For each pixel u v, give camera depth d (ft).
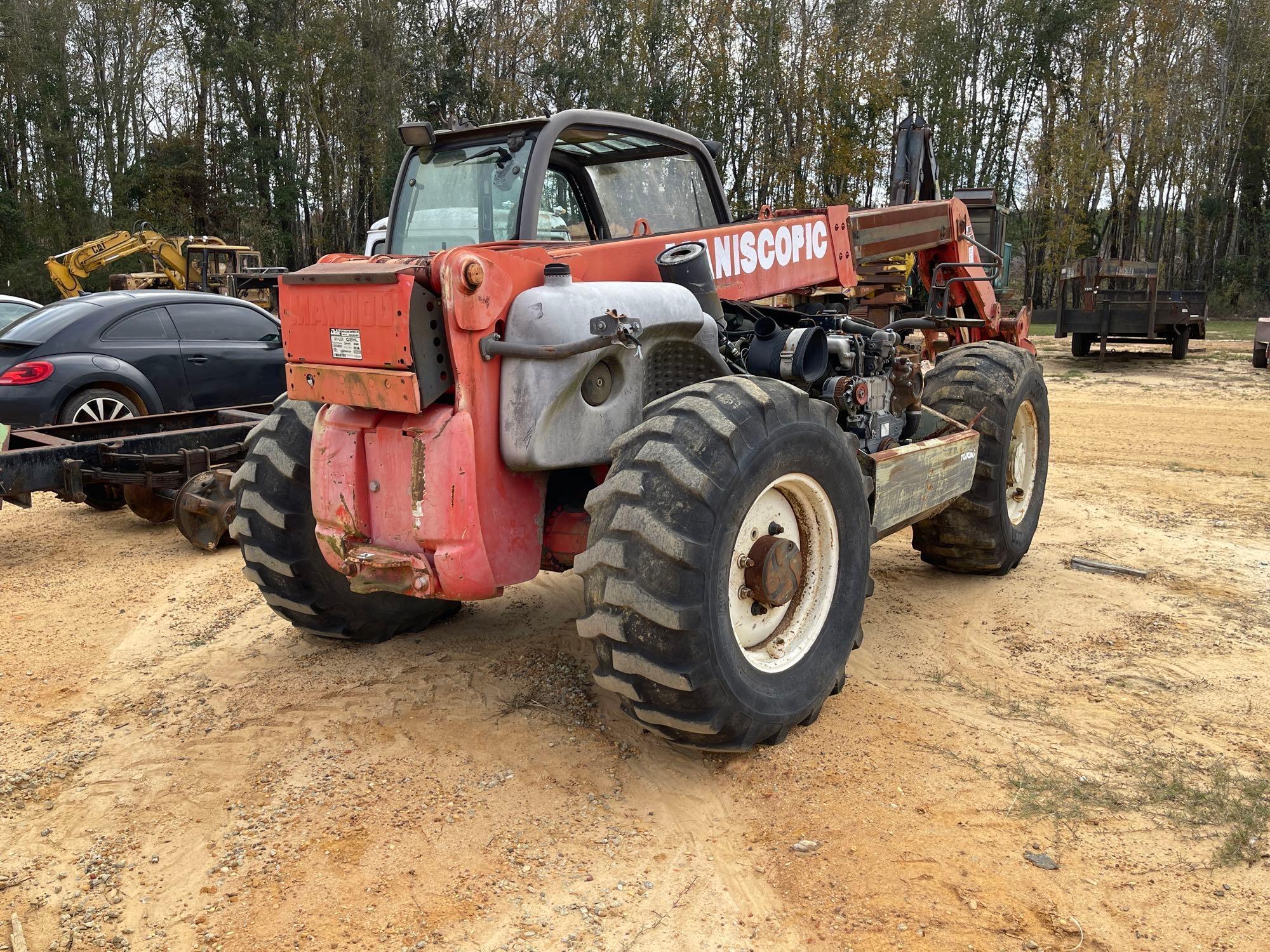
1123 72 140.97
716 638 9.95
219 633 15.93
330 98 132.46
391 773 10.98
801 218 15.85
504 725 12.12
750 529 10.99
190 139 136.15
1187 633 15.25
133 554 21.26
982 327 22.66
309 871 9.21
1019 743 11.62
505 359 10.41
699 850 9.45
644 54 129.70
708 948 8.07
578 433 10.85
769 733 10.89
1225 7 141.08
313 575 13.51
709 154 15.69
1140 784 10.64
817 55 127.65
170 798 10.60
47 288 126.72
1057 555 19.74
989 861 9.23
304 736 11.96
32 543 22.38
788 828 9.82
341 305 10.59
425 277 10.09
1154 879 8.96
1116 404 43.70
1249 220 149.79
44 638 15.87
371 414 11.05
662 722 10.21
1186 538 21.01
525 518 11.05
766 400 10.54
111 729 12.37
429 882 9.00
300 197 139.64
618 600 9.74
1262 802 10.21
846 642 12.05
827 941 8.14
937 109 138.00
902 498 13.88
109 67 144.05
